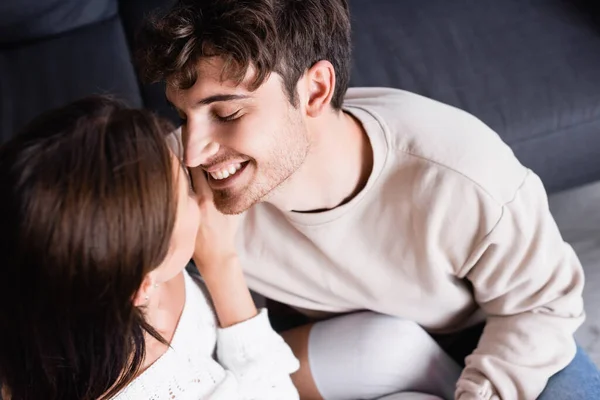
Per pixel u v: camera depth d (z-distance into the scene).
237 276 0.93
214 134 0.78
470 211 0.88
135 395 0.77
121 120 0.58
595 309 1.40
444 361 1.11
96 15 1.62
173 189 0.62
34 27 1.57
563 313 0.98
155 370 0.78
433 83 1.45
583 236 1.55
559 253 0.96
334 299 1.09
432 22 1.56
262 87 0.76
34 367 0.66
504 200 0.88
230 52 0.70
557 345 0.97
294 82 0.79
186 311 0.87
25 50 1.58
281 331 1.25
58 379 0.68
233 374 0.88
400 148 0.89
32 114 1.46
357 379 1.09
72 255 0.56
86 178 0.55
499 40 1.52
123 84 1.50
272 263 1.04
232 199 0.84
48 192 0.55
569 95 1.42
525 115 1.40
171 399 0.80
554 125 1.40
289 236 0.99
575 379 0.96
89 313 0.61
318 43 0.81
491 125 1.39
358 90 1.06
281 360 0.92
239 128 0.77
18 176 0.55
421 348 1.08
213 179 0.85
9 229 0.56
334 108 0.87
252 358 0.91
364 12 1.58
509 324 1.00
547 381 0.98
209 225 0.90
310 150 0.85
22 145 0.56
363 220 0.93
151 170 0.59
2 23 1.54
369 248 0.96
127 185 0.57
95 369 0.67
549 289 0.96
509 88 1.43
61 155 0.55
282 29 0.76
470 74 1.46
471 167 0.87
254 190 0.84
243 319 0.93
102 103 0.60
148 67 0.77
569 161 1.47
